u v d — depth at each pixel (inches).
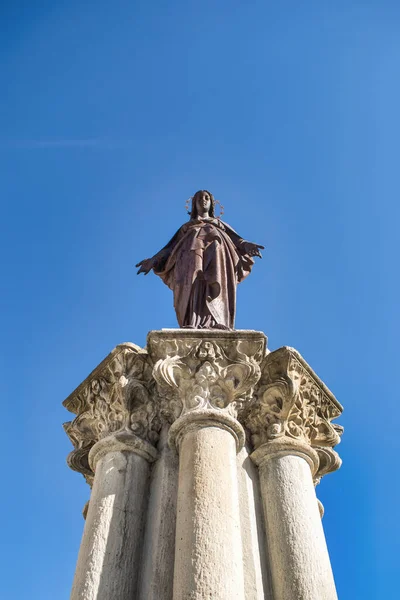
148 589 192.2
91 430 270.7
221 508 194.5
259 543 210.8
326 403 275.9
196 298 292.5
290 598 191.9
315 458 249.6
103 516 210.7
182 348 250.4
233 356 249.8
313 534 211.3
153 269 335.6
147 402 252.2
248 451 245.3
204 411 227.6
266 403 255.0
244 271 331.6
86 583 190.2
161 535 205.9
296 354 263.0
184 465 211.8
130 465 229.6
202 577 173.8
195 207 365.7
